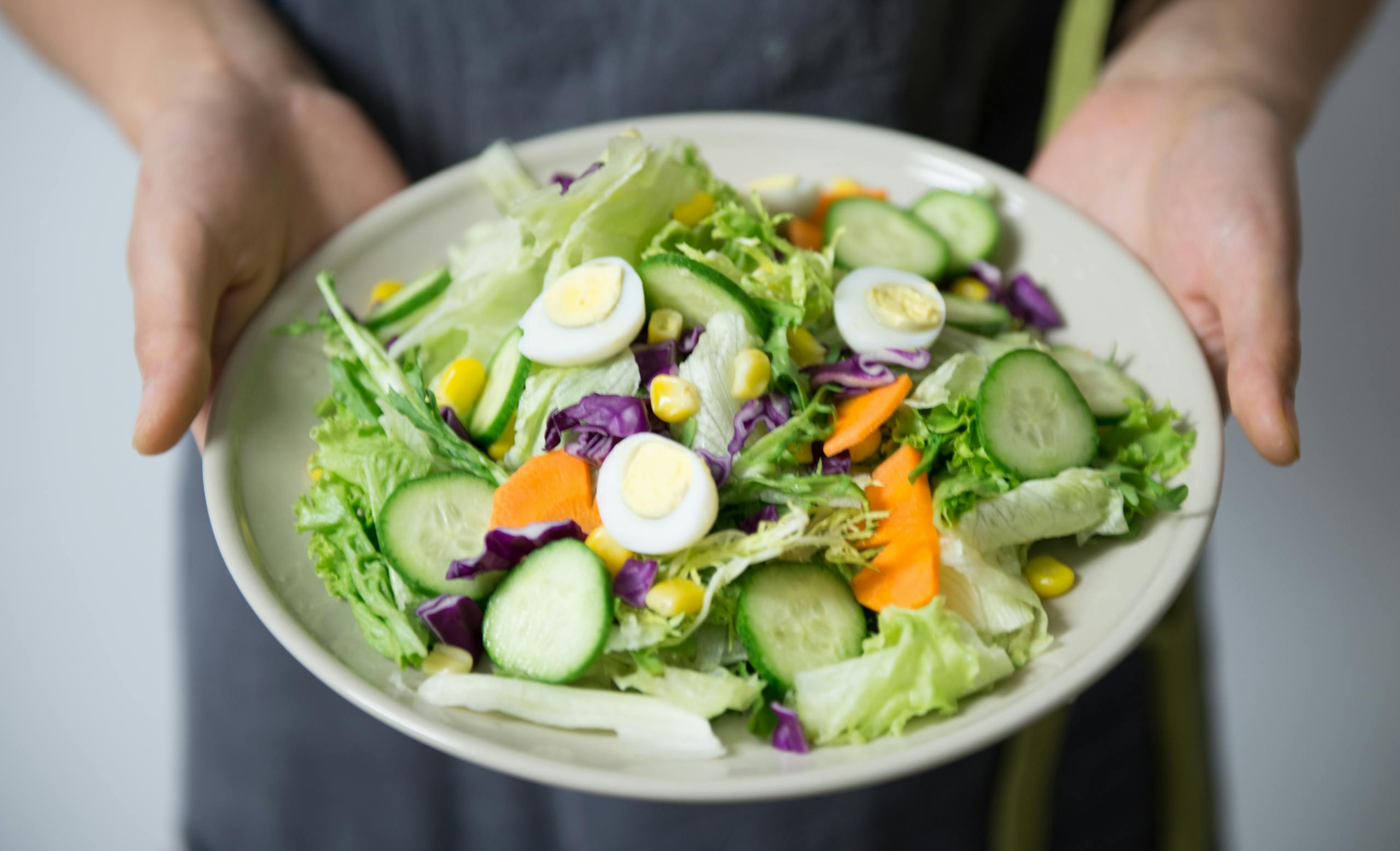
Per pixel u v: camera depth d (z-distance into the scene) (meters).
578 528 0.35
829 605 0.34
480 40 0.50
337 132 0.50
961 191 0.46
